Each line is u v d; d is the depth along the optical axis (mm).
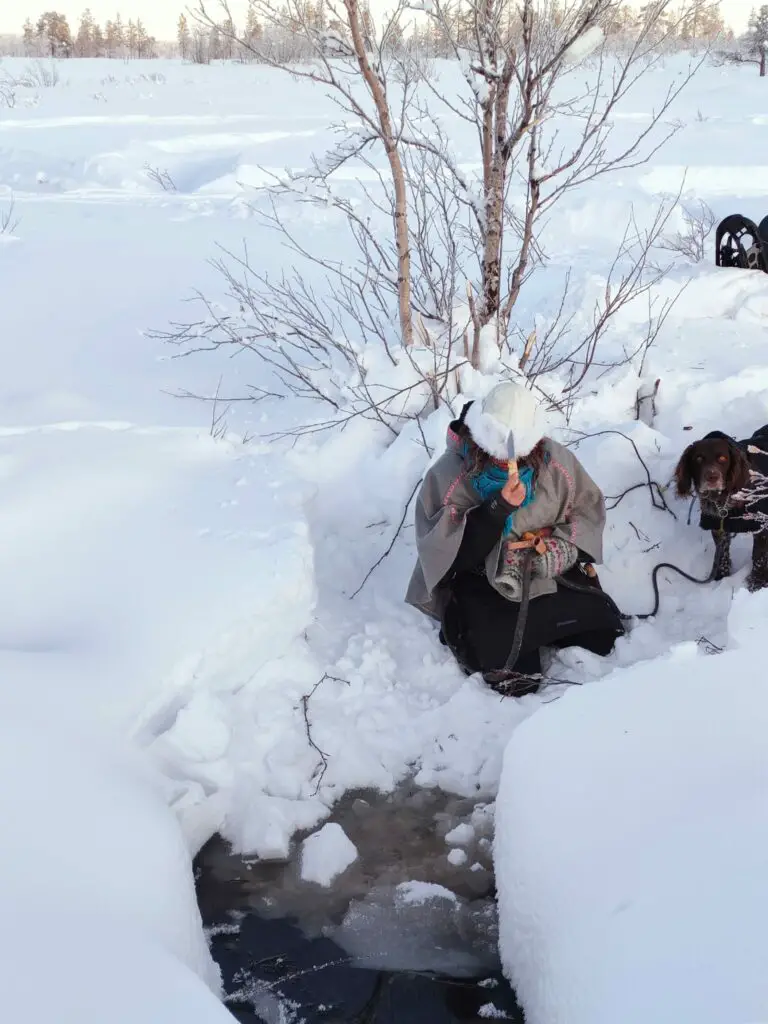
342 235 9156
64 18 61188
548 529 3881
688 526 4520
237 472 4547
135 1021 1866
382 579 4457
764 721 2531
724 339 5941
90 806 2566
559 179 11375
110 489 4270
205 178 13344
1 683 2924
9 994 1858
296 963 2721
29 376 5770
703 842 2150
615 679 2928
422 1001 2586
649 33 4883
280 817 3180
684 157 13156
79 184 13242
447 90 17953
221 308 6293
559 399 5156
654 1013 1816
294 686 3674
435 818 3254
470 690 3705
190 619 3443
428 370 5160
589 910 2240
